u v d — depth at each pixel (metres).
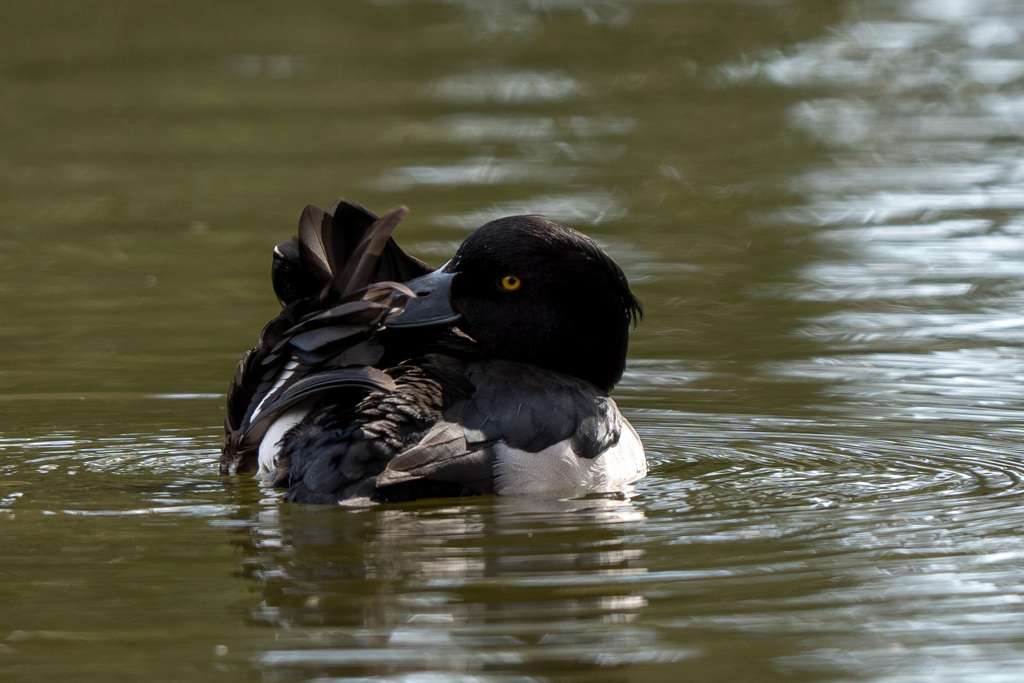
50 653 6.25
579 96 26.11
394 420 8.02
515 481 8.07
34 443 9.80
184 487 8.54
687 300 14.55
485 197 18.72
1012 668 6.11
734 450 9.64
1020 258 16.02
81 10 33.44
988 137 22.61
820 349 12.76
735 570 7.11
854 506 8.14
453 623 6.50
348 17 33.50
